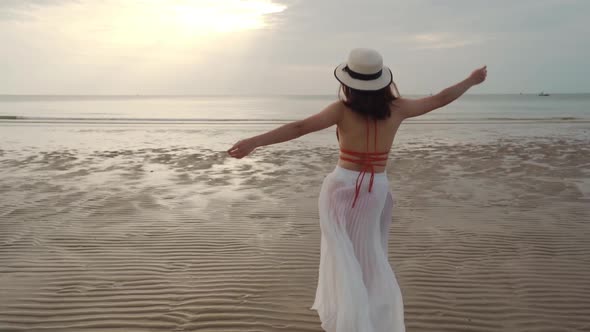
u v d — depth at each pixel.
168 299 3.65
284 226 5.73
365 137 2.65
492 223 5.86
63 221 5.89
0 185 8.16
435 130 19.48
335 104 2.65
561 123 23.39
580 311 3.50
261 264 4.42
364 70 2.54
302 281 4.02
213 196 7.41
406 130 19.52
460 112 38.56
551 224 5.79
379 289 2.62
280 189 7.99
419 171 9.77
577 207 6.60
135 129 20.20
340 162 2.76
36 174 9.29
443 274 4.21
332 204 2.70
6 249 4.82
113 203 6.88
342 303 2.46
